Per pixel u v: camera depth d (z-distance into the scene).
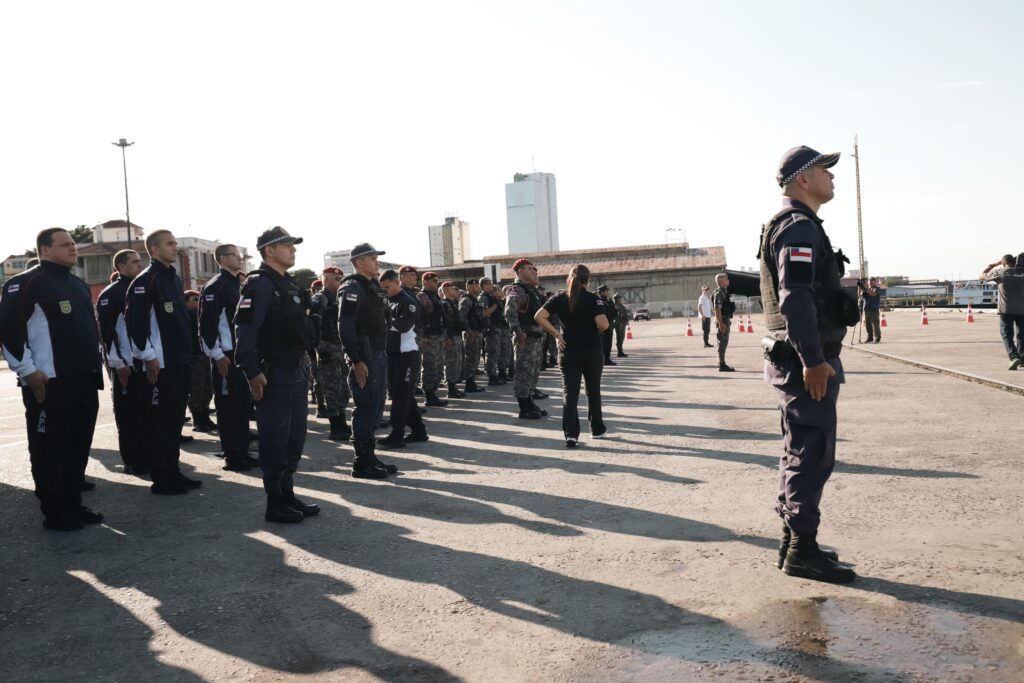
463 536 4.48
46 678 2.90
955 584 3.35
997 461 5.63
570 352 7.22
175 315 6.04
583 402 10.63
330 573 3.94
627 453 6.77
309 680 2.77
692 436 7.48
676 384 12.32
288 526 4.89
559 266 69.31
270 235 5.16
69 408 5.08
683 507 4.86
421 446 7.68
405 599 3.53
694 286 66.25
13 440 9.15
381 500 5.46
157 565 4.21
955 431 6.89
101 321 6.82
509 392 12.81
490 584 3.67
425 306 10.80
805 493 3.51
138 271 7.01
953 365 12.20
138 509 5.54
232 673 2.86
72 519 5.03
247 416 7.02
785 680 2.58
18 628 3.40
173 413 6.04
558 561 3.94
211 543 4.58
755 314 56.47
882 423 7.49
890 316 37.50
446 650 2.97
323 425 9.77
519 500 5.26
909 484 5.10
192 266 63.44
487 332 13.98
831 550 3.64
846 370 12.66
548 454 6.91
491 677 2.73
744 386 11.57
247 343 4.86
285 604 3.54
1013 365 11.04
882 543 3.94
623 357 19.17
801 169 3.52
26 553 4.53
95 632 3.32
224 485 6.29
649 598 3.38
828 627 2.98
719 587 3.47
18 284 4.96
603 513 4.82
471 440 7.91
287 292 5.11
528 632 3.10
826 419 3.45
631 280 67.00
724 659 2.76
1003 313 11.35
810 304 3.33
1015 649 2.73
